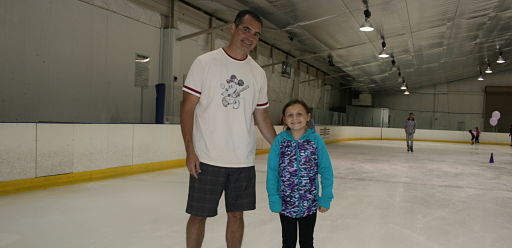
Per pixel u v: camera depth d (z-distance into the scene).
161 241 2.64
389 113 21.16
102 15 7.07
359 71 16.88
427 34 11.37
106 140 5.35
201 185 1.77
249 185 1.88
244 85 1.81
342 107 22.20
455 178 6.36
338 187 5.12
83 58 6.77
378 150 12.52
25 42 5.86
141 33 7.93
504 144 19.14
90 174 5.12
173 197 4.16
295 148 1.81
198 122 1.80
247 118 1.84
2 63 5.59
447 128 20.86
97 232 2.81
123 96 7.61
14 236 2.68
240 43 1.75
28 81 5.93
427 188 5.26
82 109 6.80
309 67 16.72
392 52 13.30
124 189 4.57
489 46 14.61
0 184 4.06
